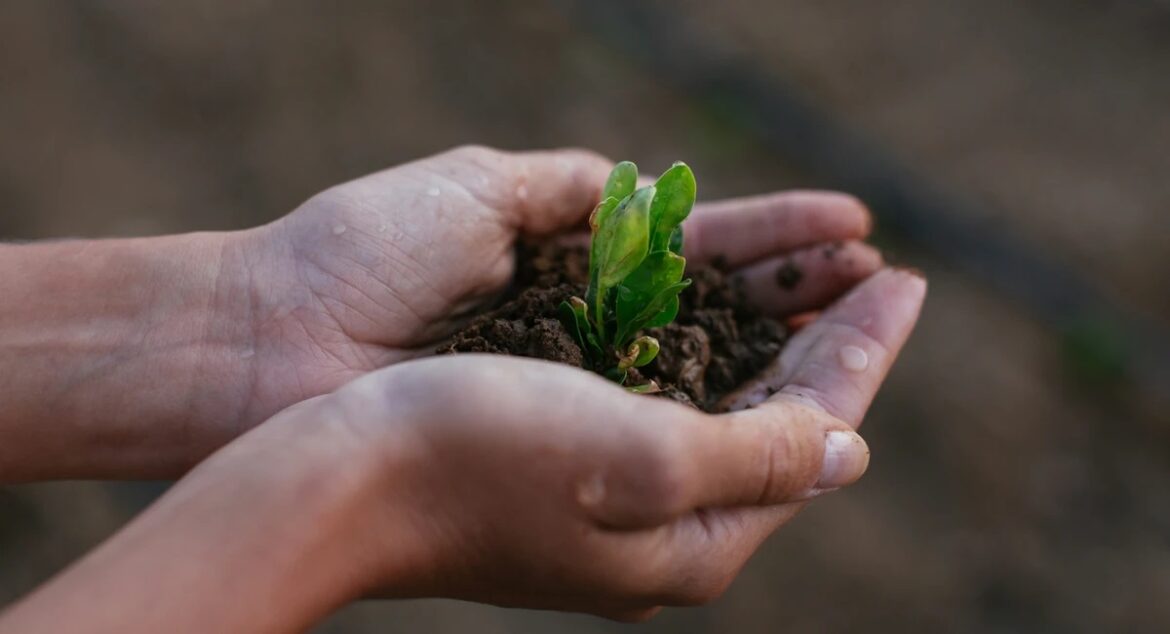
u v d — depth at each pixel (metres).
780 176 0.84
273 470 0.32
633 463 0.33
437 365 0.34
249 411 0.40
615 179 0.38
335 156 0.83
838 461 0.36
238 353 0.41
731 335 0.43
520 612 0.59
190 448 0.41
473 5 0.95
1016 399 0.69
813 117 0.87
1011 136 0.86
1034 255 0.78
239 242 0.42
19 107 0.85
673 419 0.33
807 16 0.96
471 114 0.87
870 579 0.60
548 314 0.40
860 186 0.83
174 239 0.42
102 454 0.40
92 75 0.87
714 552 0.36
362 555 0.33
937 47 0.94
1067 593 0.60
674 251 0.42
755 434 0.35
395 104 0.87
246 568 0.31
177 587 0.31
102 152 0.82
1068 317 0.75
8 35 0.89
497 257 0.44
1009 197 0.82
